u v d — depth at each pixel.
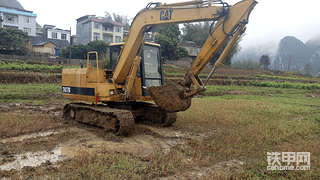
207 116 9.08
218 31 5.17
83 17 52.16
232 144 5.66
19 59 29.45
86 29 49.88
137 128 7.02
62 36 57.00
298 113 11.29
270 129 7.35
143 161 4.51
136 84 7.11
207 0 5.24
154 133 6.50
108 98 6.66
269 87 31.27
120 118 5.89
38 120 7.26
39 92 14.06
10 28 33.44
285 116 10.04
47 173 3.76
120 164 4.20
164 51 37.41
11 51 32.53
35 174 3.69
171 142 5.92
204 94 18.92
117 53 7.56
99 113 6.64
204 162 4.44
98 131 6.43
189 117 8.84
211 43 5.26
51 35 55.28
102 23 49.06
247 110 11.16
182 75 27.86
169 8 5.72
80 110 7.35
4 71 19.62
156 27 6.19
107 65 8.20
